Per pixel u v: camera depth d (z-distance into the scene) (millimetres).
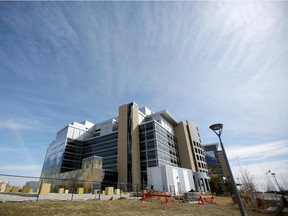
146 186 52156
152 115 86938
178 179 53938
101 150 82562
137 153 68312
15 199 16906
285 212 16906
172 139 87312
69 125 93062
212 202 26797
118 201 21375
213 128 11219
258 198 22406
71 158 86188
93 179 44188
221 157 144750
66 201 17641
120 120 79250
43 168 102125
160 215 14266
